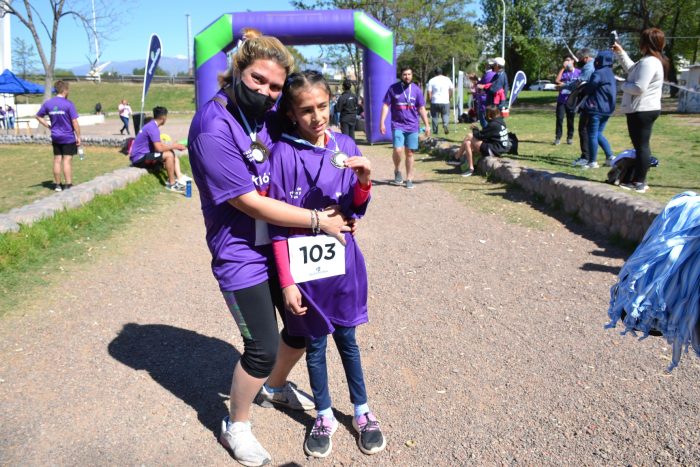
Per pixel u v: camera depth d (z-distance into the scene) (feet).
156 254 20.40
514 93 49.16
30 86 95.55
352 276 9.27
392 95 31.24
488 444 9.76
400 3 84.79
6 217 20.17
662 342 12.85
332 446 9.88
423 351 13.01
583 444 9.63
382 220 24.88
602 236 20.81
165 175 33.68
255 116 8.49
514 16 129.49
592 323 13.96
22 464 9.25
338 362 12.71
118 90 185.68
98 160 46.32
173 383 11.76
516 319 14.42
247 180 8.28
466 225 23.48
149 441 9.94
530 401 10.91
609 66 29.17
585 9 117.29
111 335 13.79
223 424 9.87
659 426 9.98
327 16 51.39
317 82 8.36
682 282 6.92
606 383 11.37
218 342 13.58
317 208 8.90
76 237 21.30
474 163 35.70
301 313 8.87
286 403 10.96
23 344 13.12
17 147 59.72
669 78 111.86
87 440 9.89
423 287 16.84
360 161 8.59
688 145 37.68
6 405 10.77
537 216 24.13
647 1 106.01
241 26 49.34
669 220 7.25
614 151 35.45
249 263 8.79
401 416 10.63
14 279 16.70
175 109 167.73
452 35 99.91
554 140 43.80
